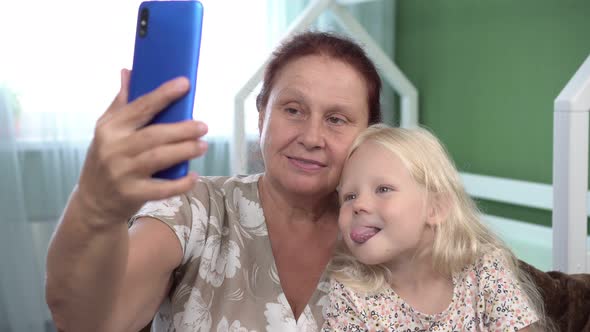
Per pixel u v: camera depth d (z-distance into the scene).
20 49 2.67
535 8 2.40
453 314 0.94
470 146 2.76
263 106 1.02
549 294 1.15
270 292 0.91
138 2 2.83
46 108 2.72
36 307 2.70
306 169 0.92
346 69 0.95
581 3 2.22
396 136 0.95
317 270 0.96
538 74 2.41
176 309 0.89
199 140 0.50
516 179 2.53
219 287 0.91
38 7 2.68
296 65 0.94
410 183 0.92
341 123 0.96
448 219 0.96
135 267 0.75
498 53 2.59
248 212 0.96
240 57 3.04
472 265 0.97
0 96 2.61
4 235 2.64
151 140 0.49
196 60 0.56
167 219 0.84
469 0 2.71
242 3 3.03
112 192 0.50
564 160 1.42
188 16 0.57
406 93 2.75
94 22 2.77
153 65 0.58
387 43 3.16
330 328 0.91
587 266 1.45
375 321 0.94
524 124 2.48
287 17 3.09
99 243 0.54
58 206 2.76
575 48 2.26
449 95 2.87
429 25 2.96
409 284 0.97
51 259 0.56
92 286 0.58
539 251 2.12
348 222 0.92
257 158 1.22
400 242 0.90
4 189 2.62
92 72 2.78
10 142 2.62
